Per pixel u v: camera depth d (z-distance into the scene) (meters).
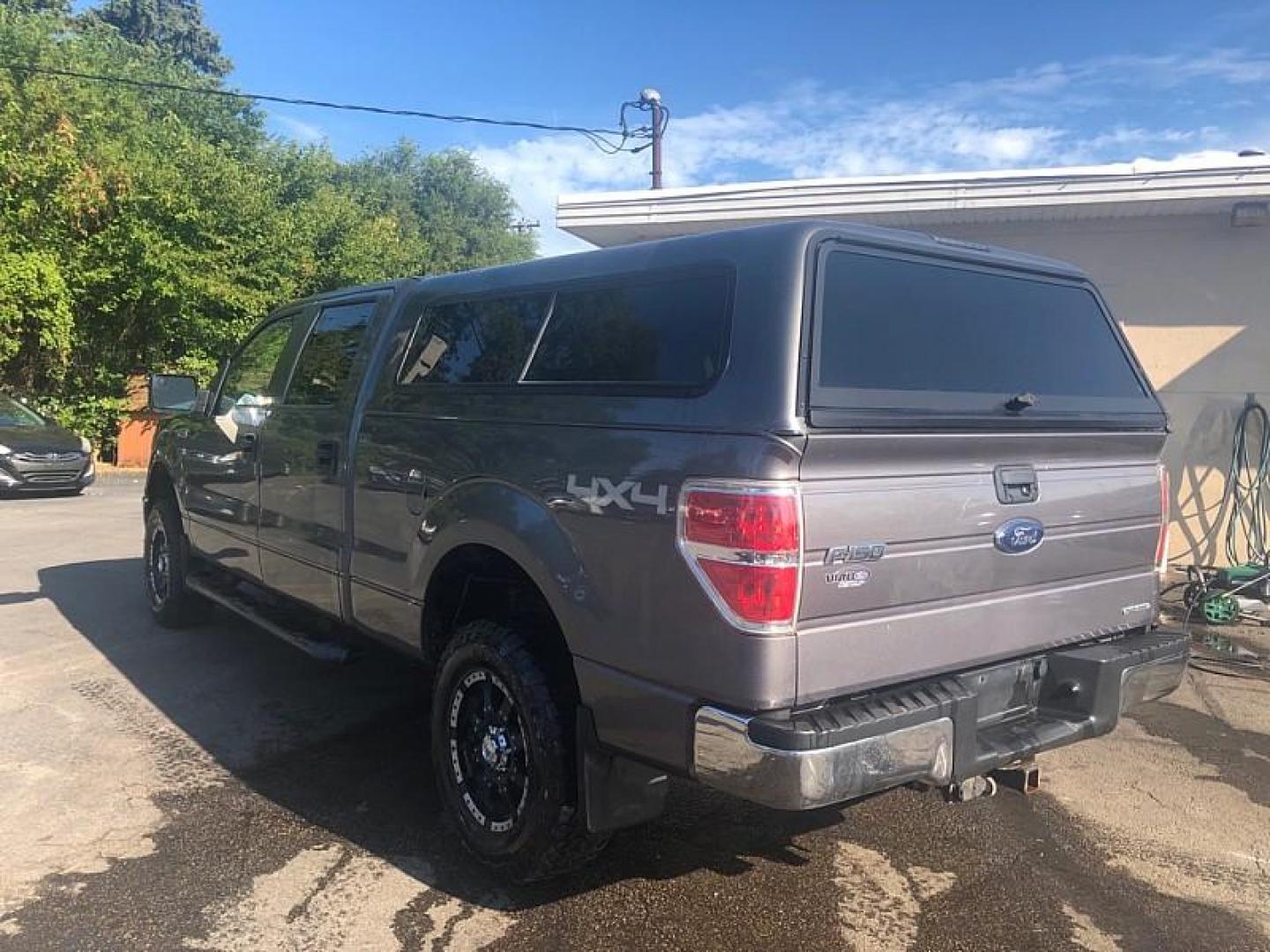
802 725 2.54
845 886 3.41
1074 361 3.62
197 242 19.05
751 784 2.55
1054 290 3.66
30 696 5.20
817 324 2.72
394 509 3.91
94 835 3.67
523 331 3.52
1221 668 6.12
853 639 2.69
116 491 15.36
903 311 3.04
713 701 2.64
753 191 9.12
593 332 3.23
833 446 2.58
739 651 2.56
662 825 3.85
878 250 3.02
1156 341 8.80
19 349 17.62
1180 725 5.12
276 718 4.95
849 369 2.79
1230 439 8.60
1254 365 8.55
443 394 3.76
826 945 3.04
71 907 3.17
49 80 18.92
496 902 3.26
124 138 19.78
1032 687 3.29
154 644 6.20
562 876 3.43
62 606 7.21
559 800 3.11
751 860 3.58
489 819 3.37
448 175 46.81
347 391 4.39
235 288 19.25
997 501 3.03
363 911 3.19
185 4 48.59
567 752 3.12
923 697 2.81
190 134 21.25
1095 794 4.23
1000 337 3.38
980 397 3.11
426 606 3.77
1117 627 3.55
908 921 3.19
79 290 17.62
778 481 2.54
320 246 22.59
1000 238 9.16
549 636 3.29
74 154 17.62
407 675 5.66
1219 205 8.16
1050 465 3.24
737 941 3.05
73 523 11.56
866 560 2.69
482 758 3.39
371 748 4.56
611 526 2.89
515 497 3.25
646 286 3.11
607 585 2.90
